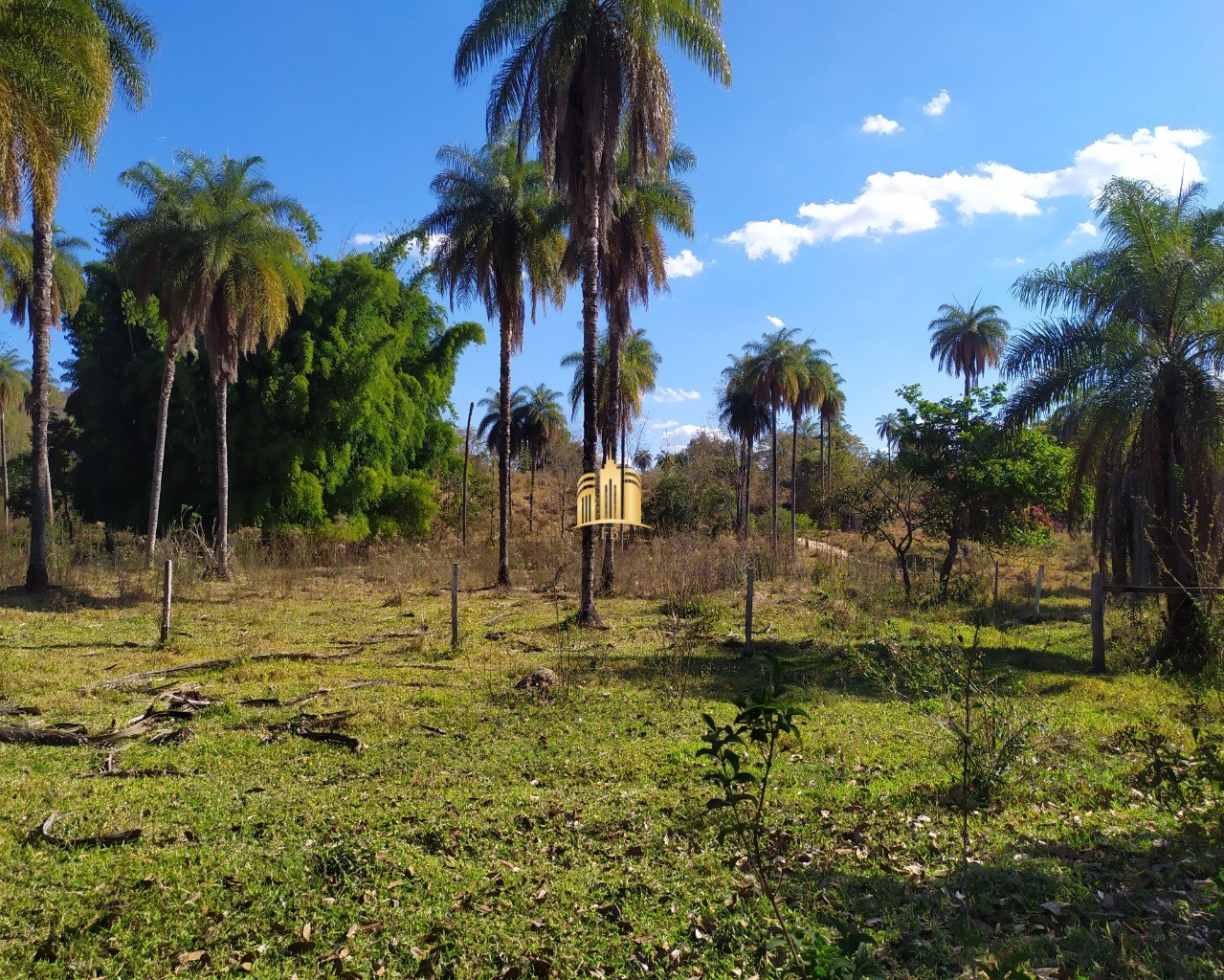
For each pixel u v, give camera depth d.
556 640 13.03
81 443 33.06
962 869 4.39
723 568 20.73
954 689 6.54
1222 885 3.69
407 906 4.17
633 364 30.75
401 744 7.17
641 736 7.45
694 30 13.30
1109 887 4.20
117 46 16.56
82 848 4.89
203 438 30.41
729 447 44.34
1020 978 2.81
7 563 20.23
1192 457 11.84
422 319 38.88
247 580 22.17
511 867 4.64
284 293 23.50
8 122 11.58
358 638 13.09
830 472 42.84
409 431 36.41
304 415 31.23
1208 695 8.91
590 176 13.87
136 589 18.30
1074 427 14.20
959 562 21.14
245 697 8.84
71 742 7.10
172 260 21.19
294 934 3.92
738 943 3.77
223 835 5.11
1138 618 11.99
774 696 3.14
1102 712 8.61
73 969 3.64
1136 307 12.34
